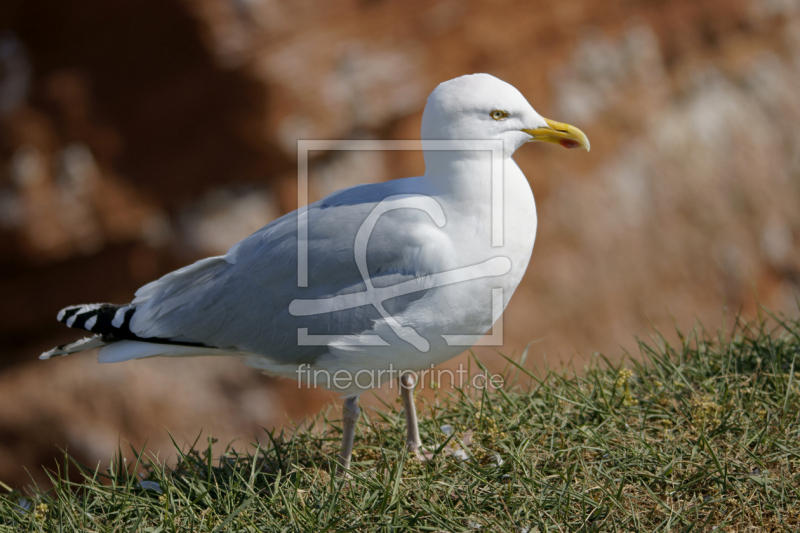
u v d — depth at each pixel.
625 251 16.47
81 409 13.98
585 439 6.54
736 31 17.91
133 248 13.86
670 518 5.45
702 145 17.38
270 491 6.25
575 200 16.20
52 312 14.00
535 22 15.34
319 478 6.50
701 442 6.23
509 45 15.09
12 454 13.88
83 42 12.84
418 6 13.91
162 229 13.80
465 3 14.31
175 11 12.49
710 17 17.59
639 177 16.75
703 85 17.66
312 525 5.69
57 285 13.89
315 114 13.53
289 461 6.80
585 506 5.64
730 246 17.34
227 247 13.84
